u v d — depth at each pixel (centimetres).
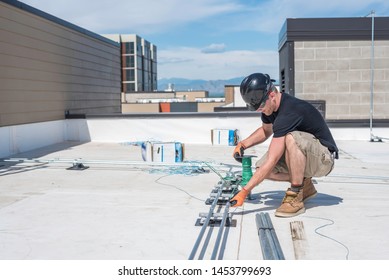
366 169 694
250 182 397
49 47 1073
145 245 352
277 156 402
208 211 448
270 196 511
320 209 449
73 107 1209
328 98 1116
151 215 436
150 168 710
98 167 725
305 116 414
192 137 1105
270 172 411
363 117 1116
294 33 1109
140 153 914
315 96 1119
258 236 369
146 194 529
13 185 586
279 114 416
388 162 764
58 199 505
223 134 1055
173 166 702
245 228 391
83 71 1282
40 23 1028
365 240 356
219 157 856
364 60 1102
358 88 1109
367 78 1105
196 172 671
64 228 396
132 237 371
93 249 345
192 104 3709
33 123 995
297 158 412
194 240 362
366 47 1098
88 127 1148
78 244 356
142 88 7144
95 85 1380
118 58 1617
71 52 1198
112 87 1548
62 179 626
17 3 923
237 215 432
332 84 1112
